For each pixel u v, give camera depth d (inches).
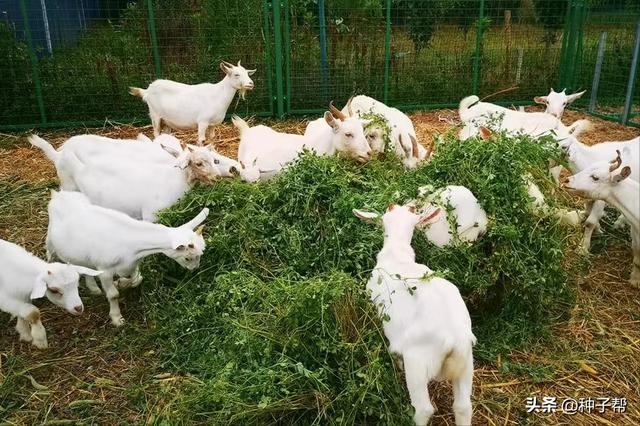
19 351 181.2
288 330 154.0
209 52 440.5
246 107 439.2
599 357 178.4
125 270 190.4
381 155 254.1
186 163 218.8
